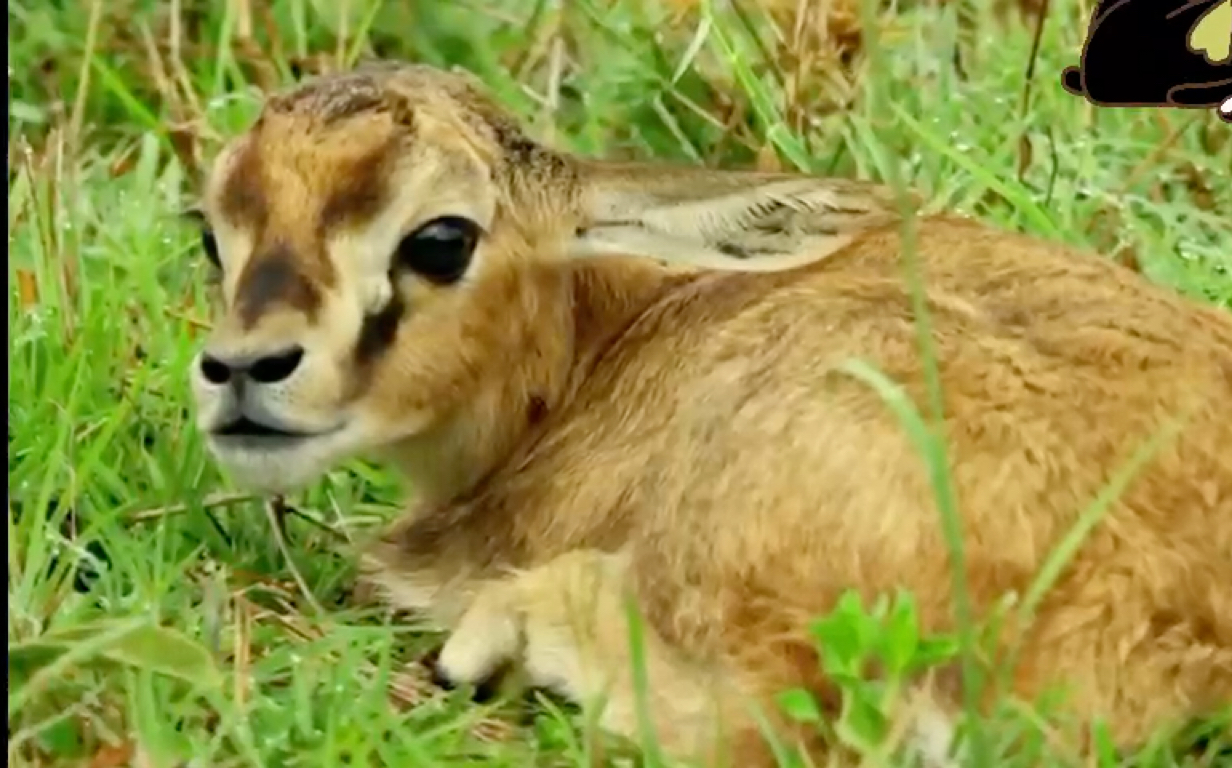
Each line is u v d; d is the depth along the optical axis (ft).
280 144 32.42
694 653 31.09
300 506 37.35
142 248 39.91
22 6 46.55
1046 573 29.04
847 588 30.19
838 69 46.03
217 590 33.63
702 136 45.37
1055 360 31.09
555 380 34.19
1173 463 30.27
